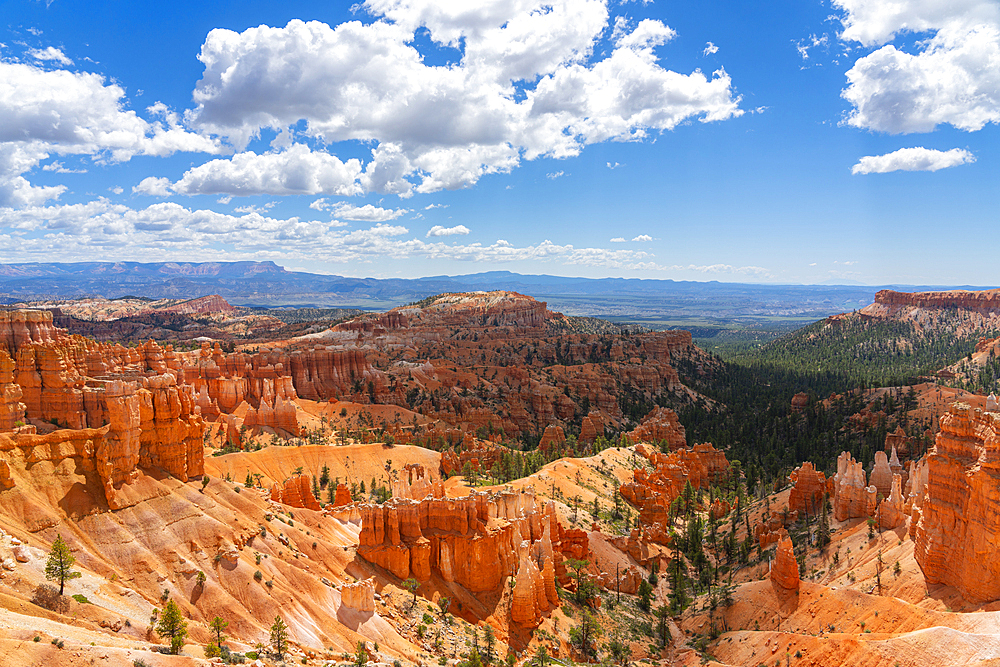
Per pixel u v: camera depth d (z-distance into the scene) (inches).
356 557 3353.8
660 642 3873.0
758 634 3299.7
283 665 2325.3
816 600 3267.7
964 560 2672.2
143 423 2940.5
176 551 2662.4
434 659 2878.9
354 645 2726.4
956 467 2834.6
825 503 4375.0
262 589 2721.5
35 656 1732.3
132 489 2755.9
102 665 1814.7
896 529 3496.6
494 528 3732.8
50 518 2456.9
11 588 2069.4
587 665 3304.6
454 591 3467.0
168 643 2206.0
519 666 3085.6
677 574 4463.6
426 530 3607.3
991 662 2162.9
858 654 2635.3
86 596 2235.5
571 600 3956.7
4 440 2519.7
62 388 3508.9
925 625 2600.9
